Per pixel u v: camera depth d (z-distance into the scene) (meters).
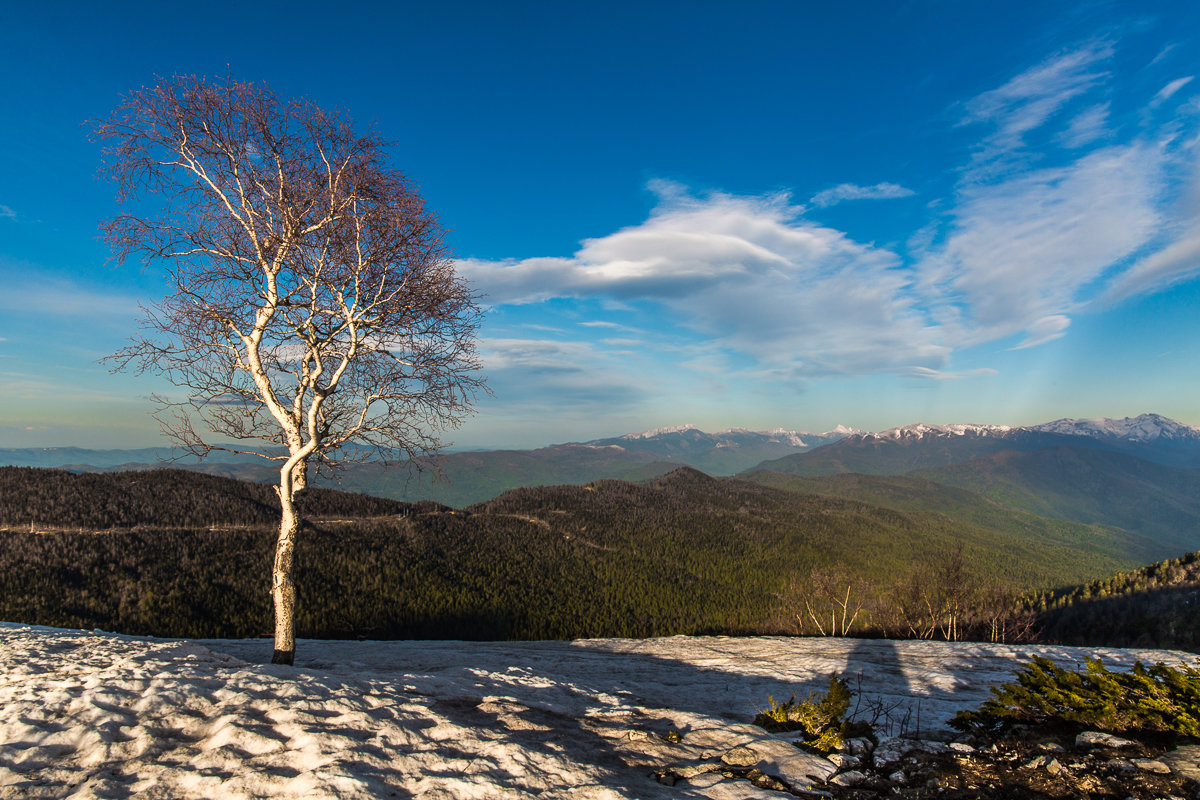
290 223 12.39
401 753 5.09
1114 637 51.72
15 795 4.22
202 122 12.20
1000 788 5.38
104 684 6.64
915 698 10.27
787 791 5.18
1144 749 6.30
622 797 4.34
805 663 15.53
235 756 4.88
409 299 13.74
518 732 6.31
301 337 13.00
